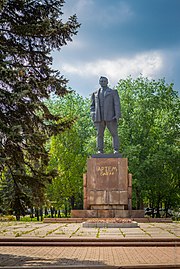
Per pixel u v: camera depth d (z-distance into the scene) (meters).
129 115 37.50
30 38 11.66
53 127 11.92
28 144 10.52
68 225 19.92
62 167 35.59
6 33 11.39
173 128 38.75
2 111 10.19
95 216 22.80
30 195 10.57
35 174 10.72
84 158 37.09
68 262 9.41
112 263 9.18
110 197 23.11
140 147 35.00
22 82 10.14
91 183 23.34
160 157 35.09
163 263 8.98
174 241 13.34
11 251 11.70
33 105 10.39
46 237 13.87
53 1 12.05
